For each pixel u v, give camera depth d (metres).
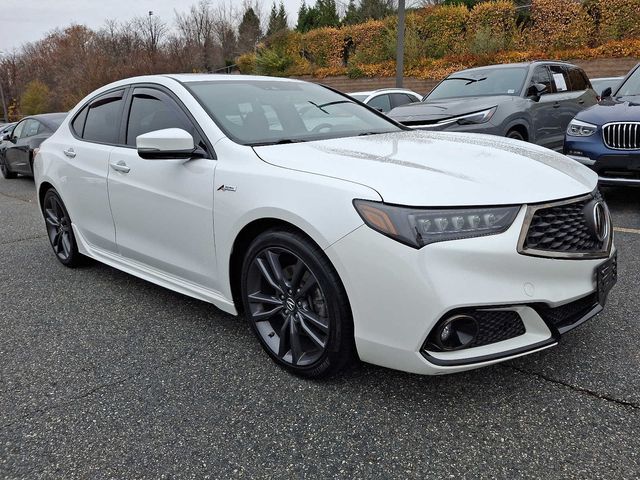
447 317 2.09
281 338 2.64
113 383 2.65
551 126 7.52
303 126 3.32
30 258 5.00
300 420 2.28
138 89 3.63
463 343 2.14
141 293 3.91
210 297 3.00
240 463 2.04
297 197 2.38
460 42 20.38
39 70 57.12
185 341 3.08
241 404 2.42
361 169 2.39
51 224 4.64
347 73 22.42
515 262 2.13
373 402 2.38
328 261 2.32
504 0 20.27
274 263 2.56
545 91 7.60
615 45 16.84
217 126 2.98
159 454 2.11
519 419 2.21
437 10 20.88
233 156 2.79
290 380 2.60
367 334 2.24
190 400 2.47
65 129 4.38
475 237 2.10
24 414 2.42
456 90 7.79
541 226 2.23
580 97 8.30
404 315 2.12
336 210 2.24
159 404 2.45
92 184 3.76
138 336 3.17
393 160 2.53
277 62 25.55
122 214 3.52
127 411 2.41
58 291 4.02
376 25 22.69
